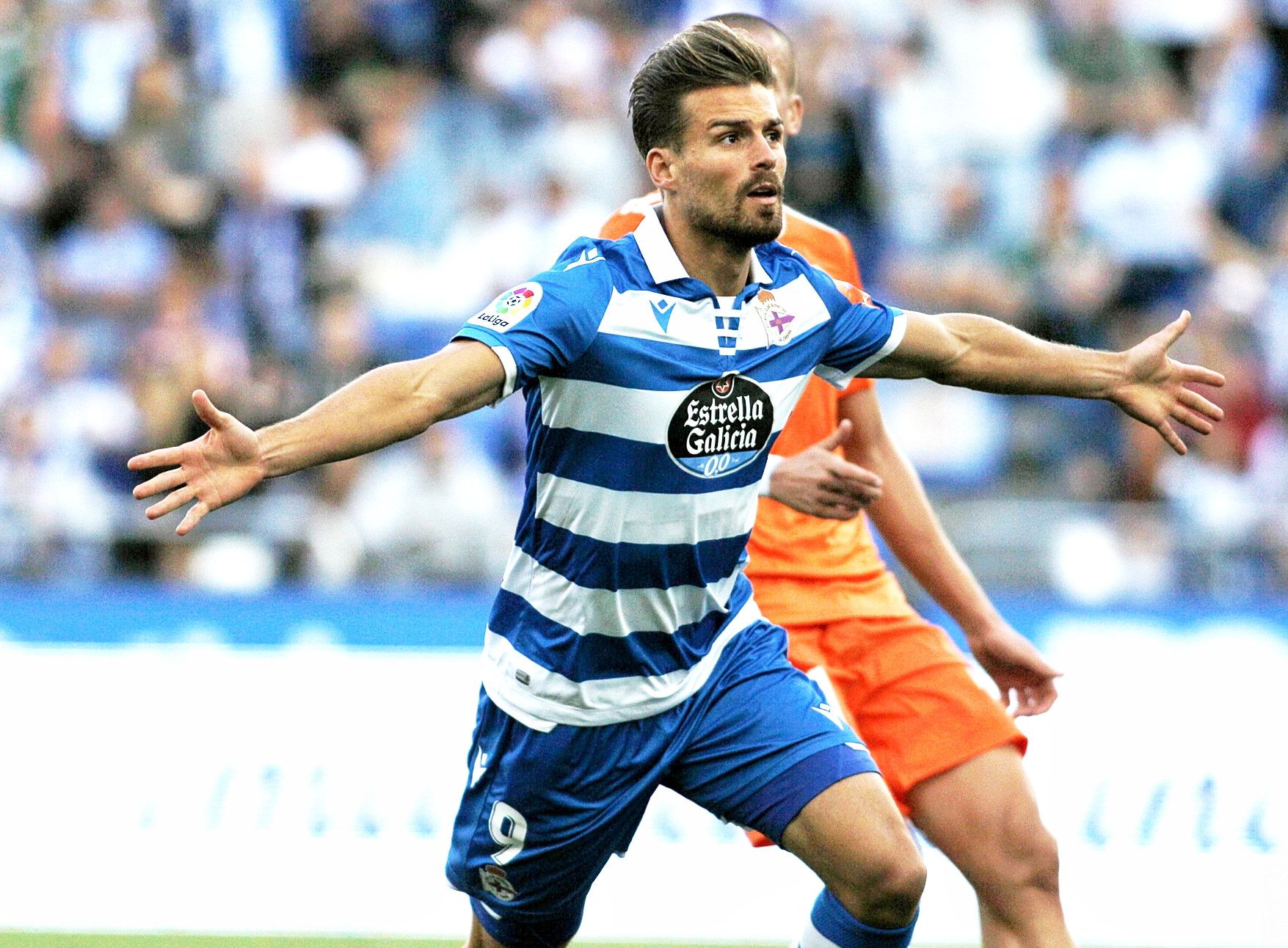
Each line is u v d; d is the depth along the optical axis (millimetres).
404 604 24391
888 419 32281
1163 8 39062
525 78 37656
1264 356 34094
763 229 12219
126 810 22922
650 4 39219
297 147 36375
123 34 37344
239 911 22609
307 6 37969
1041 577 28469
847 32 37094
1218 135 38031
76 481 31547
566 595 13000
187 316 33812
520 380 11695
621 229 14945
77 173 36156
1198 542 28734
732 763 13383
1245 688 23453
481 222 35781
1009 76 37469
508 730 13594
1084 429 32031
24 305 34469
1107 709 23312
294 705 23203
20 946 21156
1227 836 22672
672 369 12234
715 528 12930
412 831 22812
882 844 12734
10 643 24016
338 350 33312
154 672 23406
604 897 22141
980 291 35219
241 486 10555
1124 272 35969
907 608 16094
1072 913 22375
